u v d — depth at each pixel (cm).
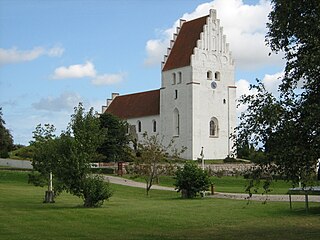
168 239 2359
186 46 11369
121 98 13612
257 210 3688
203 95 11056
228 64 11419
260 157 2003
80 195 3925
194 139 10844
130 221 3044
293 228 2731
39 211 3528
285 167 1998
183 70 11175
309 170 1978
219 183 7244
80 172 3831
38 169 4294
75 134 3888
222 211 3644
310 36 1861
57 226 2777
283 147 1933
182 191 5166
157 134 11731
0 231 2556
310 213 3472
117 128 10256
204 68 11119
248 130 1998
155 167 6406
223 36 11400
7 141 10238
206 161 10319
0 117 10112
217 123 11175
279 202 4275
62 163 3828
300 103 1923
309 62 1830
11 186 6391
